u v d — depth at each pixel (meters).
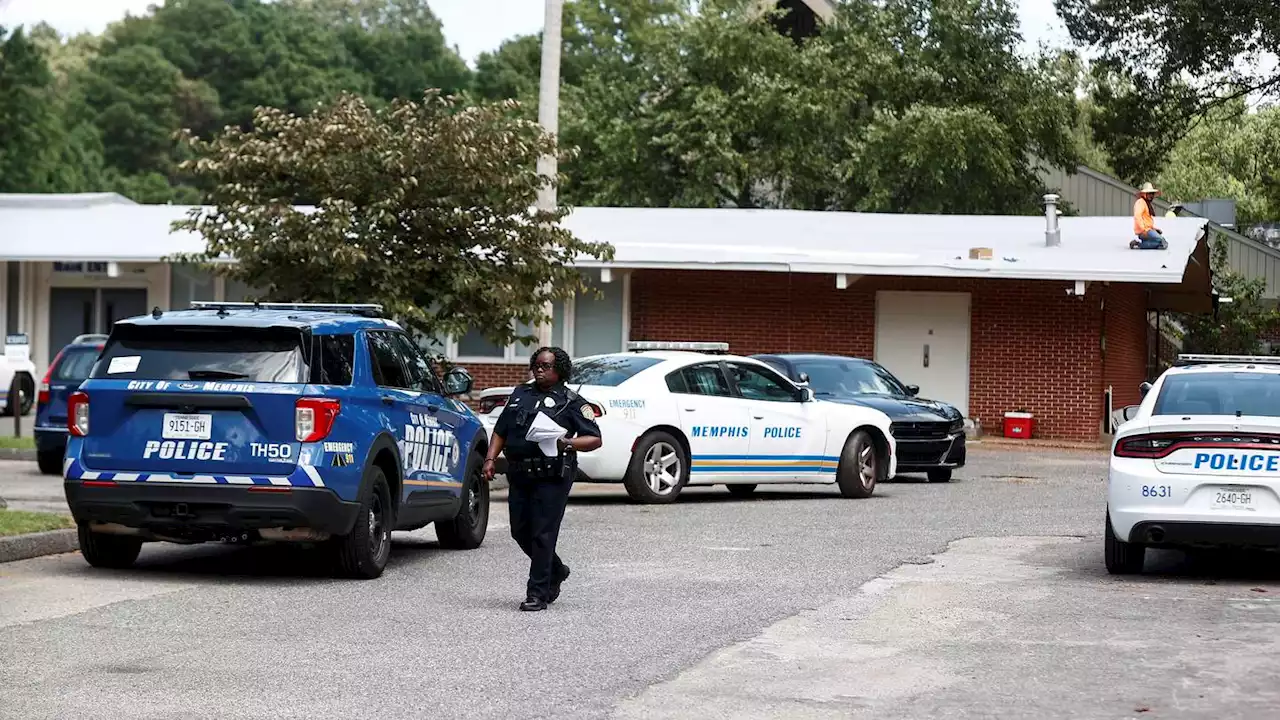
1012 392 31.62
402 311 20.20
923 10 45.91
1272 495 11.26
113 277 34.84
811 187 45.06
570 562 12.71
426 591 11.12
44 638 9.04
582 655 8.64
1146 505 11.51
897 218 36.59
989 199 44.22
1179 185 62.38
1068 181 47.09
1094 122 53.19
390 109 21.61
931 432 21.34
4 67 68.69
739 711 7.25
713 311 32.59
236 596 10.77
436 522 13.66
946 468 21.92
